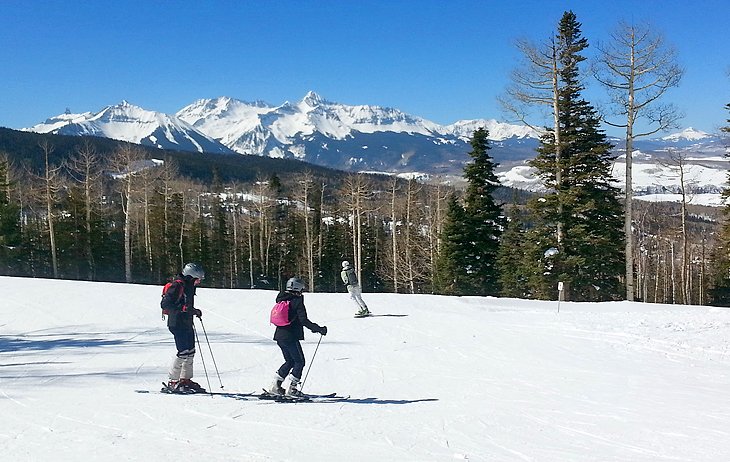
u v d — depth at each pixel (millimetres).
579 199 29766
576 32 28016
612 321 14844
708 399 7816
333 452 5188
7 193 47562
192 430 5859
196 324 14664
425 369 10062
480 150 37781
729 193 30859
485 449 5414
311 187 54344
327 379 9258
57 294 19250
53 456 4879
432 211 50375
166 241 53906
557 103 28672
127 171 43281
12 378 8820
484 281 38000
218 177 70312
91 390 7977
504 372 9836
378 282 59375
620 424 6438
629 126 25344
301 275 57344
